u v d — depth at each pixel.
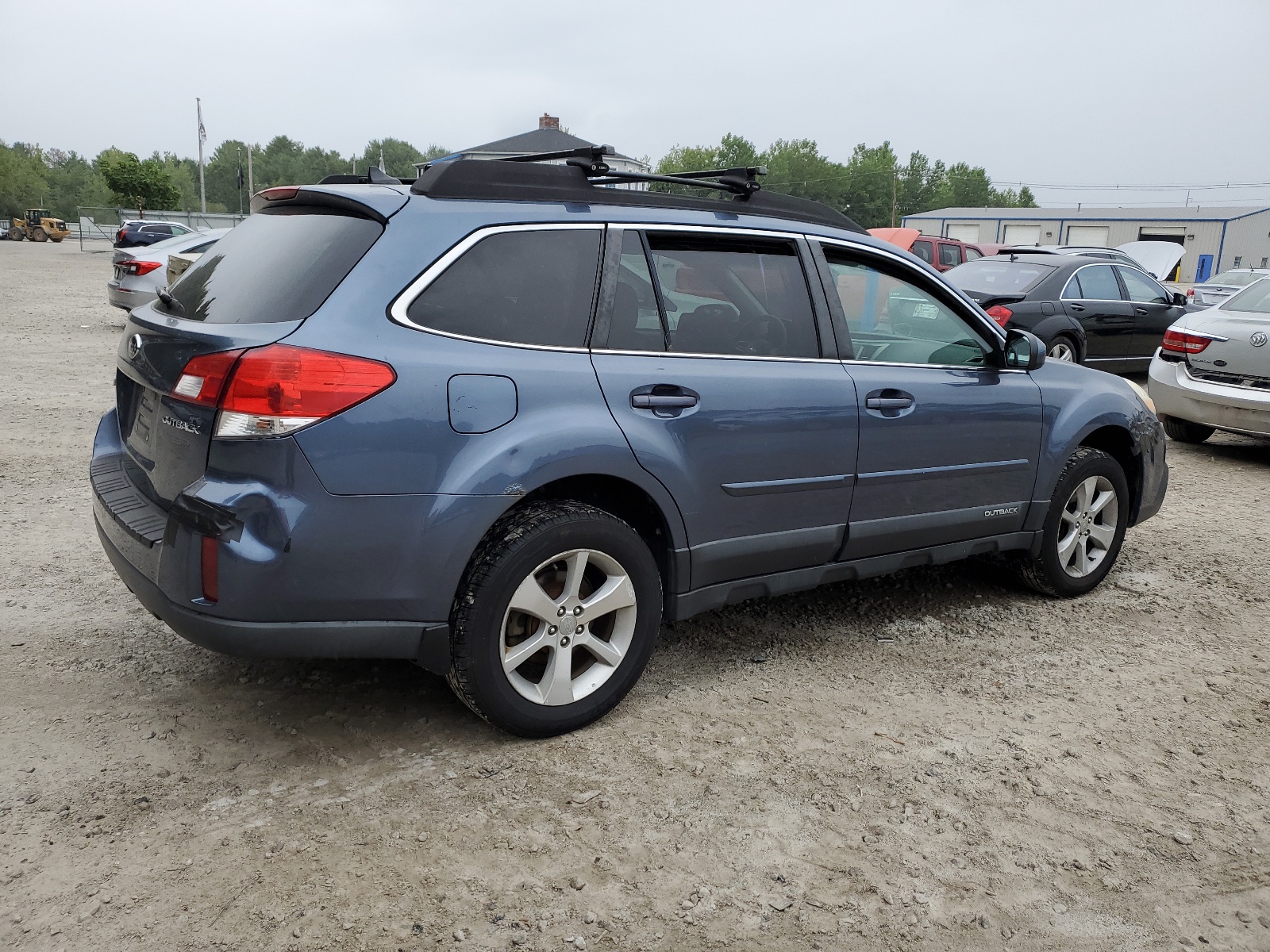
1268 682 3.96
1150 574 5.29
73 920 2.27
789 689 3.70
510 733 3.14
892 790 3.01
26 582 4.36
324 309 2.71
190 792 2.81
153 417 2.92
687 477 3.31
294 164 155.38
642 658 3.36
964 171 135.62
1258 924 2.48
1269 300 8.59
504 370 2.93
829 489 3.71
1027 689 3.81
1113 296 11.48
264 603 2.63
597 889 2.48
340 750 3.09
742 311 3.55
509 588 2.96
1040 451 4.46
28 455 6.67
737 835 2.74
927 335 4.11
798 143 114.00
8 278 24.59
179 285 3.27
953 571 5.22
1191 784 3.14
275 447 2.59
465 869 2.53
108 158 63.78
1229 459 8.59
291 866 2.50
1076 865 2.68
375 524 2.72
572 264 3.16
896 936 2.37
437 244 2.90
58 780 2.84
